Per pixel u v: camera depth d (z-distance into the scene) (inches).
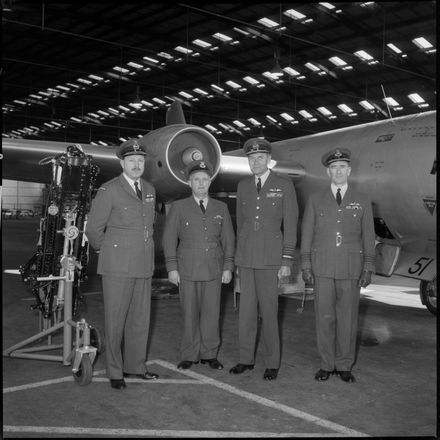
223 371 166.6
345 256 156.0
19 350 176.6
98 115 1483.8
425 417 130.6
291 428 123.6
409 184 224.8
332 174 161.5
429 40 816.9
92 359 151.9
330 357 159.3
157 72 1131.3
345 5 758.5
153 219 159.0
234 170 280.7
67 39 957.8
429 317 249.9
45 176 305.3
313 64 1002.7
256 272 164.1
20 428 121.6
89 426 123.3
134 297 156.0
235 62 1046.4
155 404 137.8
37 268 173.5
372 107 1143.0
